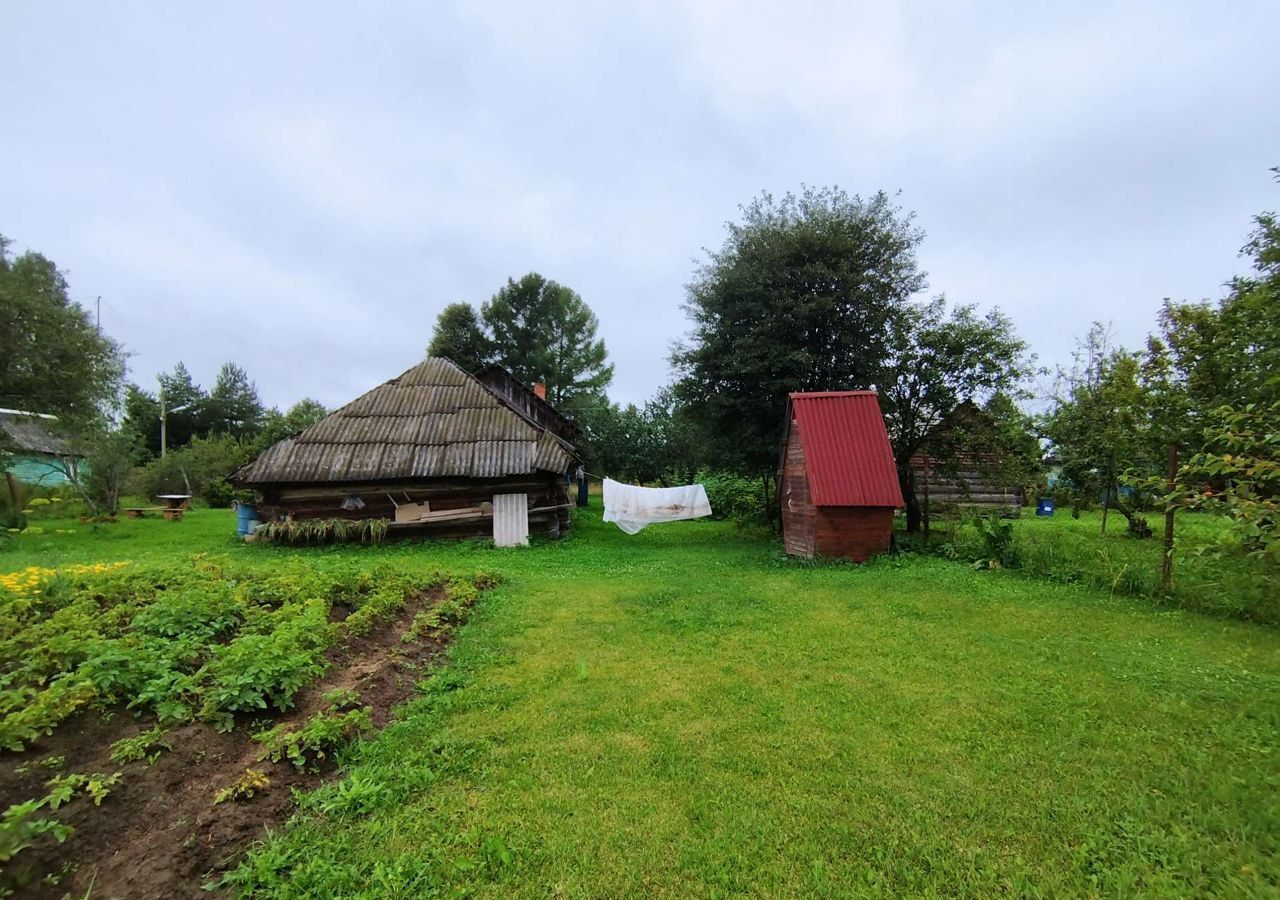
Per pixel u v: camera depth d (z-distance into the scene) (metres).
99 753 3.38
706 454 19.66
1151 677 5.18
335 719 3.87
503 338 46.41
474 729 4.20
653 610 7.67
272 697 4.11
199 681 4.16
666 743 3.99
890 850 2.87
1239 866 2.74
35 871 2.49
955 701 4.69
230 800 3.11
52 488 22.88
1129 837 2.96
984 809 3.20
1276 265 6.61
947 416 15.12
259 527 14.97
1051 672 5.33
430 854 2.84
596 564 12.10
